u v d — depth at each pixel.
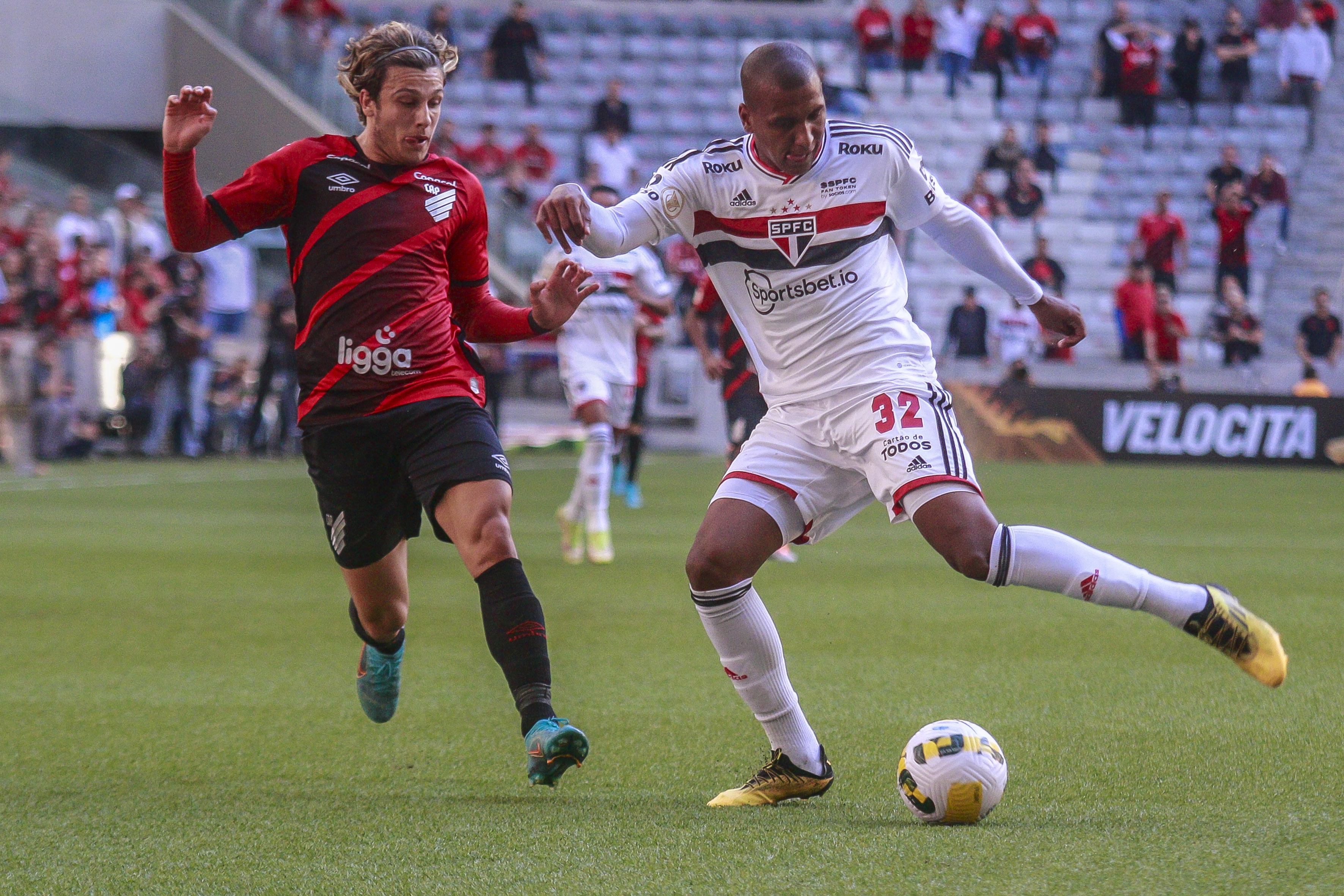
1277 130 85.38
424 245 12.46
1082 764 12.76
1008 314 70.19
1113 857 9.44
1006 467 62.44
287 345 60.56
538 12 92.88
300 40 74.69
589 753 13.55
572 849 9.97
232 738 14.34
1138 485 51.25
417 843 10.23
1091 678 17.25
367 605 13.12
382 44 12.26
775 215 11.80
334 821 10.95
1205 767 12.55
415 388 12.38
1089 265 82.19
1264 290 81.19
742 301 12.26
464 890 9.05
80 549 31.34
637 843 10.10
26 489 46.78
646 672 17.69
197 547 31.92
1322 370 69.25
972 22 85.44
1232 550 31.27
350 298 12.23
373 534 12.66
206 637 20.55
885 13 85.94
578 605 23.31
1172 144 84.88
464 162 74.19
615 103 77.94
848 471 12.09
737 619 11.49
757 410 30.95
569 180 84.81
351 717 15.38
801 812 11.18
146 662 18.66
